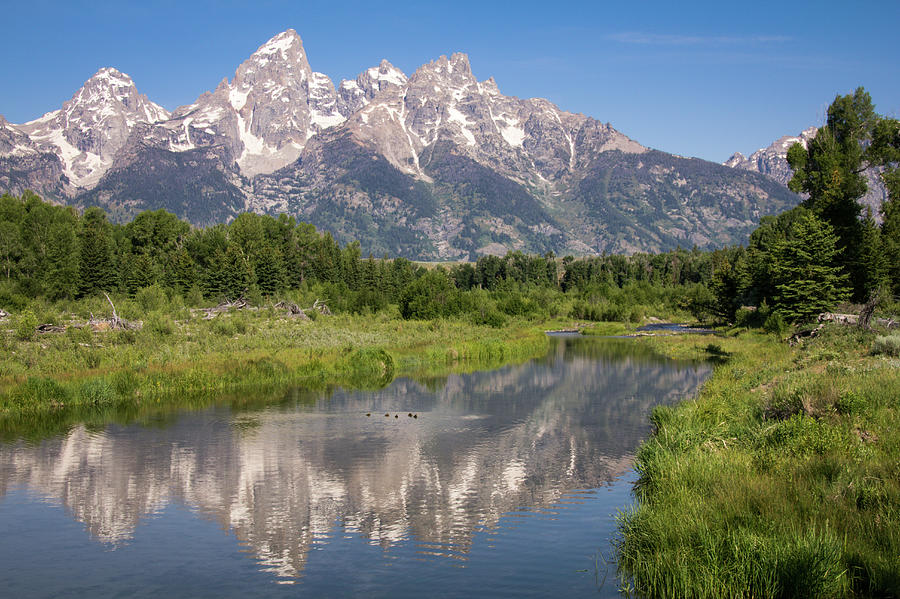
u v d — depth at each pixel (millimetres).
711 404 24531
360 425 27422
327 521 16406
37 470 20812
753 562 10930
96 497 18281
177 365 37531
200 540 15242
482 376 43062
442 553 14242
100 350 40438
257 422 27969
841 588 10266
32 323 43000
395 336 60844
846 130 74312
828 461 14477
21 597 12391
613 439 24828
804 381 22344
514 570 13266
